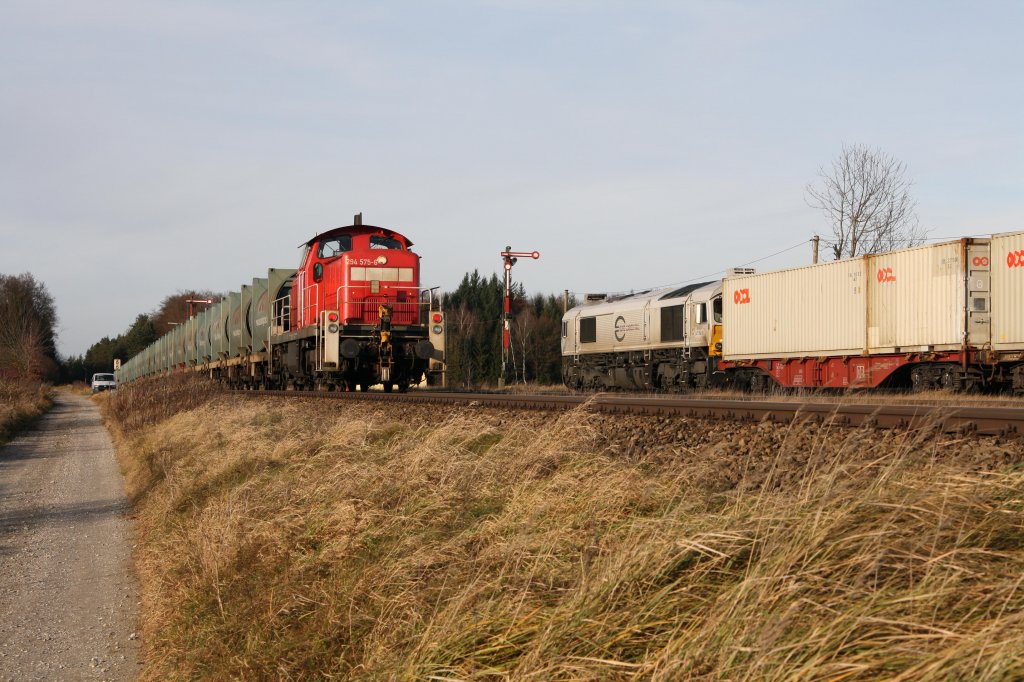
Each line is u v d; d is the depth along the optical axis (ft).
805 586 11.70
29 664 20.68
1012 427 25.35
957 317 71.36
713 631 11.37
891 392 78.89
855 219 134.92
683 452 27.86
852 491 16.16
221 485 37.17
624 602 13.62
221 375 126.62
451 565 18.54
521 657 13.10
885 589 11.48
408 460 29.40
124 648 21.79
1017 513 13.99
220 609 20.95
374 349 71.46
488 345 271.49
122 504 43.45
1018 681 9.04
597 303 129.80
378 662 15.25
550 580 15.55
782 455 24.39
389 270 72.43
